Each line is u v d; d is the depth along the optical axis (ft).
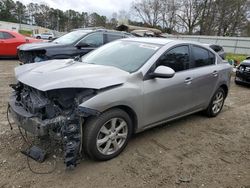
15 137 13.43
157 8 228.22
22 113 11.15
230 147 14.42
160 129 15.94
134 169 11.53
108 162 11.89
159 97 13.42
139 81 12.57
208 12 197.16
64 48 27.89
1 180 10.24
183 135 15.40
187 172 11.66
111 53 14.76
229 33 193.67
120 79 11.94
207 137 15.43
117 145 12.18
